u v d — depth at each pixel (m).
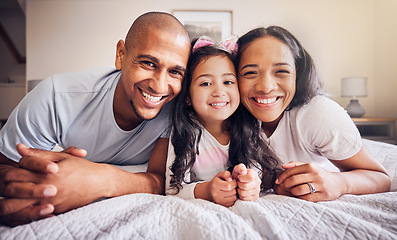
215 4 3.05
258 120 0.77
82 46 3.03
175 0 3.03
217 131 0.76
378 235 0.39
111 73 0.90
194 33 3.02
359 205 0.54
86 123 0.85
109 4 3.03
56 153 0.56
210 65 0.68
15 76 3.45
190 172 0.72
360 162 0.70
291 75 0.68
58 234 0.40
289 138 0.77
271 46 0.66
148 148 0.94
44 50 3.00
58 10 3.01
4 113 3.08
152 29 0.64
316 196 0.57
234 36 0.73
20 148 0.52
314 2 3.12
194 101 0.70
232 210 0.53
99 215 0.47
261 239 0.40
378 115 3.08
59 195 0.48
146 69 0.65
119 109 0.81
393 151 1.07
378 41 3.07
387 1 2.91
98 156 0.94
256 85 0.67
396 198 0.54
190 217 0.45
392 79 2.86
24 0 3.10
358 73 3.16
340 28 3.14
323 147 0.71
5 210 0.44
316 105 0.72
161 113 0.84
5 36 3.43
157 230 0.43
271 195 0.62
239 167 0.57
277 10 3.08
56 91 0.81
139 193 0.59
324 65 3.12
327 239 0.40
